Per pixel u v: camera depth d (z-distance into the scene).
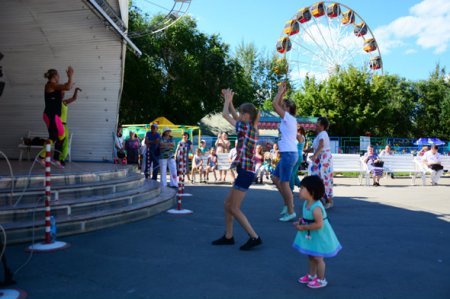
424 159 14.31
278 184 7.09
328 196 8.19
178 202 7.56
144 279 3.92
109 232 5.80
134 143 13.78
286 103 6.91
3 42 10.70
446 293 3.67
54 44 10.73
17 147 11.19
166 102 36.91
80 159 11.17
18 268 4.16
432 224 6.77
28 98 11.09
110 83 11.05
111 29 10.36
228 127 45.66
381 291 3.69
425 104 50.66
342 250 5.08
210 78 35.84
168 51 35.06
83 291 3.59
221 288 3.71
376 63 36.00
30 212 5.48
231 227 5.25
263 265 4.40
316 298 3.50
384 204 8.98
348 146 33.09
